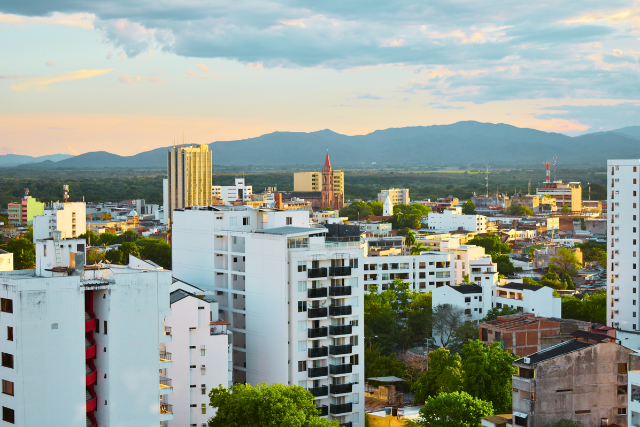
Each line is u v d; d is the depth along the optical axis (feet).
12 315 332.80
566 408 447.01
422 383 573.33
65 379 341.41
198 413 472.85
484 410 467.93
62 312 339.98
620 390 453.99
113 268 400.47
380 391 595.88
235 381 540.11
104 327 356.79
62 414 341.00
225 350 478.18
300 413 407.23
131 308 359.46
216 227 569.23
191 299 468.34
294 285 504.43
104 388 357.20
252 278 526.57
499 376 522.47
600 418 452.35
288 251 504.84
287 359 504.02
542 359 449.06
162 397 443.73
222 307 554.46
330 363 517.14
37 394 335.88
